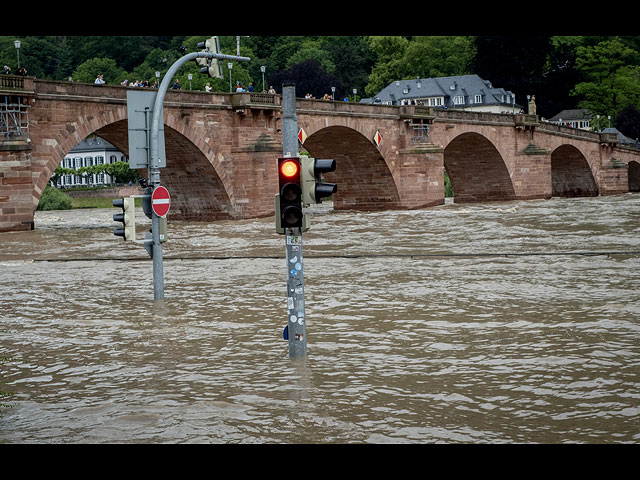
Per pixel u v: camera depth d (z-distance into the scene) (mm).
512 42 182875
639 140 175875
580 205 91562
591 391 16359
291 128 17297
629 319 23531
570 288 29469
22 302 28266
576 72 188500
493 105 180750
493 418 14766
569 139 119062
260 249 45656
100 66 183625
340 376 17719
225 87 167750
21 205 56094
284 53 194750
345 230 59719
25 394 16734
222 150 71125
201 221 73875
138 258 42000
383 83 199875
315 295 28891
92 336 22328
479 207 90875
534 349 20000
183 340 21609
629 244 44844
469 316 24391
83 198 130500
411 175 91375
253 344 21016
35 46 187375
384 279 32656
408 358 19297
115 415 15172
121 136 68688
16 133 55344
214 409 15461
